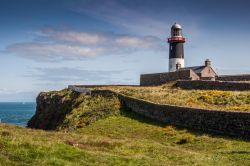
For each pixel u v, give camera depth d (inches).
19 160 861.8
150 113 2207.2
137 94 2763.3
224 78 3430.1
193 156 1200.2
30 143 999.0
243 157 1197.7
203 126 1793.8
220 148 1423.5
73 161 919.7
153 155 1206.9
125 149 1288.1
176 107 1990.7
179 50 4335.6
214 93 2514.8
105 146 1316.4
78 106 2819.9
